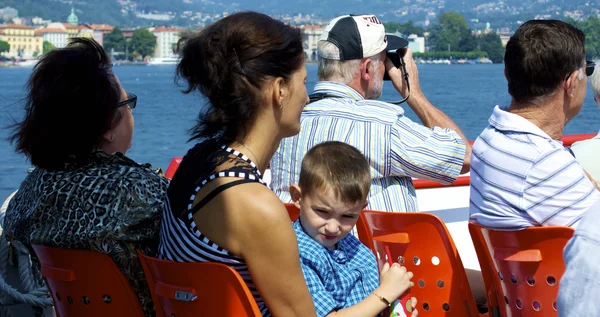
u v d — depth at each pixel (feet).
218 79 6.68
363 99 10.80
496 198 8.52
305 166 7.61
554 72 8.30
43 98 7.86
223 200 6.48
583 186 8.16
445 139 10.02
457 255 8.42
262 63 6.64
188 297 6.60
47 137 7.88
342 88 10.55
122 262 7.54
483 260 8.60
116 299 7.57
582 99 8.71
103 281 7.57
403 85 11.26
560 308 5.28
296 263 6.49
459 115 112.47
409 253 8.80
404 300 7.75
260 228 6.38
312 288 7.46
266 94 6.75
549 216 8.23
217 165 6.66
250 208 6.40
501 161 8.42
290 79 6.80
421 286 8.82
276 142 6.98
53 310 10.32
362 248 8.11
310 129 10.10
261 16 6.84
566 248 5.40
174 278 6.69
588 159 10.32
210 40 6.73
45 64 7.97
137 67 627.05
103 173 7.79
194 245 6.68
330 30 10.63
